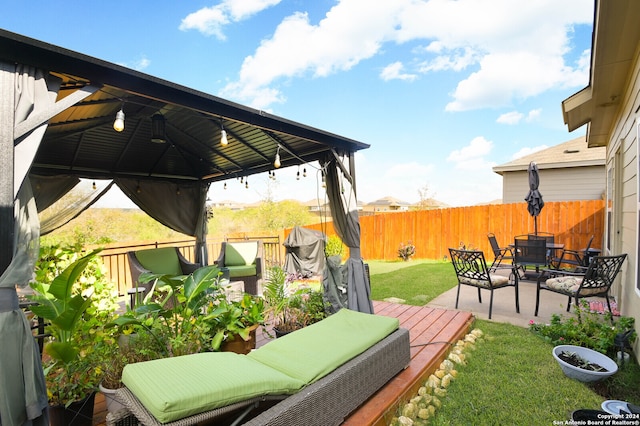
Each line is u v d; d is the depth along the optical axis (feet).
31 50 5.85
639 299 9.34
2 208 5.46
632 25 8.61
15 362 5.15
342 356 6.73
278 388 5.41
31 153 5.90
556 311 14.26
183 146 16.39
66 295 6.56
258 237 29.37
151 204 20.43
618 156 15.14
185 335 7.86
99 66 6.64
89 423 6.51
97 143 14.84
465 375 9.08
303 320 10.94
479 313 14.21
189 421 4.47
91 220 27.02
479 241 28.58
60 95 8.52
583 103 14.21
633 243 10.73
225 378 5.27
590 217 24.07
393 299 16.44
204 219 22.29
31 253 6.17
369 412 6.73
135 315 7.83
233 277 18.71
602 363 9.00
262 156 16.30
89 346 7.06
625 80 11.92
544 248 16.65
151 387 4.87
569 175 32.35
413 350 9.71
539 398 7.94
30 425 5.29
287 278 14.85
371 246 34.01
